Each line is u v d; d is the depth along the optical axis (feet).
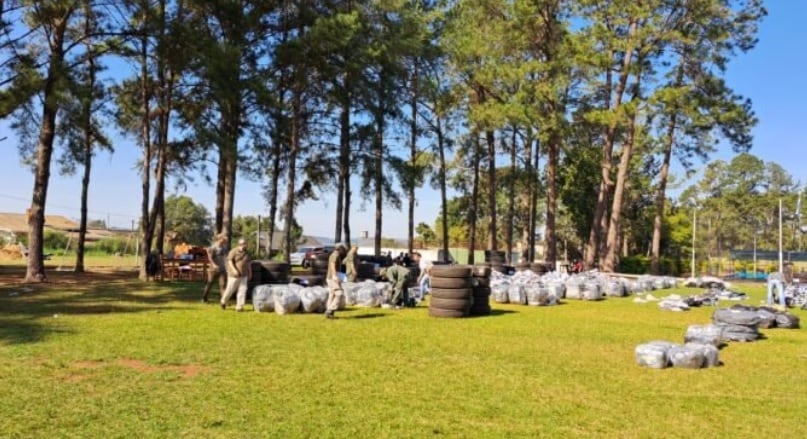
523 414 18.71
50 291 56.85
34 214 66.85
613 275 95.55
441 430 16.93
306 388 21.22
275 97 68.39
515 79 94.99
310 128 91.86
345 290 51.47
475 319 43.42
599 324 41.83
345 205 101.50
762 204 268.41
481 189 148.56
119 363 24.70
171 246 172.76
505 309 52.24
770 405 20.40
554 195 110.73
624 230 173.78
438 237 218.18
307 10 74.74
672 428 17.69
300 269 117.08
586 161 144.77
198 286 66.18
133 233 193.36
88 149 85.10
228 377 22.65
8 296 51.34
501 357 28.07
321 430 16.66
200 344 29.35
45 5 58.44
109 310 42.68
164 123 79.56
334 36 69.82
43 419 17.16
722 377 24.73
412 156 112.06
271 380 22.30
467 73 105.19
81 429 16.37
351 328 36.58
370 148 92.02
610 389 22.24
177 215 254.47
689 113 97.76
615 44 92.48
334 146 94.17
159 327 34.63
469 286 44.50
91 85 70.28
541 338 34.45
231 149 64.28
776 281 58.18
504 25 99.25
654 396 21.38
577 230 164.14
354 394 20.58
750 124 103.65
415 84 100.99
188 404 18.90
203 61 59.93
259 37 74.79
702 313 50.72
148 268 74.74
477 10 102.32
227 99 62.13
